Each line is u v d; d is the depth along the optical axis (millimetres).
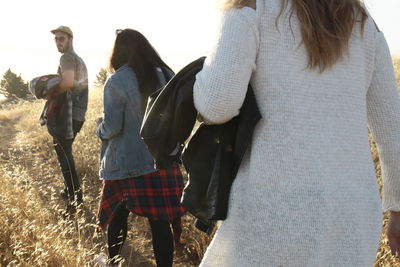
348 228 1404
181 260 3584
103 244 3846
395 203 1597
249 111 1394
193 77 1502
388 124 1533
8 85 33062
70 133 4570
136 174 2928
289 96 1370
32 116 12281
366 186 1464
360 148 1471
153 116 1558
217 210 1470
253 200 1398
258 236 1385
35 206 3955
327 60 1354
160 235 2990
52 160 6848
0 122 12672
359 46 1459
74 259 2971
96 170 5773
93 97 15523
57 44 4520
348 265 1411
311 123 1378
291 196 1354
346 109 1433
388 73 1537
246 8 1361
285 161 1367
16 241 2963
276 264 1367
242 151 1414
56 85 4422
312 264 1355
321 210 1343
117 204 3090
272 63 1373
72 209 4484
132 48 2920
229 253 1457
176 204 3000
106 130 2934
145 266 3611
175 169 3068
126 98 2871
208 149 1508
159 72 2975
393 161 1548
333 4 1356
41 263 2711
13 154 7375
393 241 1693
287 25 1357
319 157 1372
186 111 1504
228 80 1311
